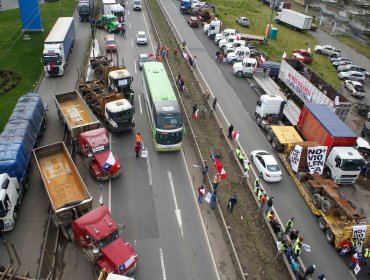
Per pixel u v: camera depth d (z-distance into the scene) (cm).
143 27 6131
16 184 2244
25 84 3838
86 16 6091
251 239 2245
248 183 2681
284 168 2988
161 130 2834
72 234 2077
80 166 2758
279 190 2728
